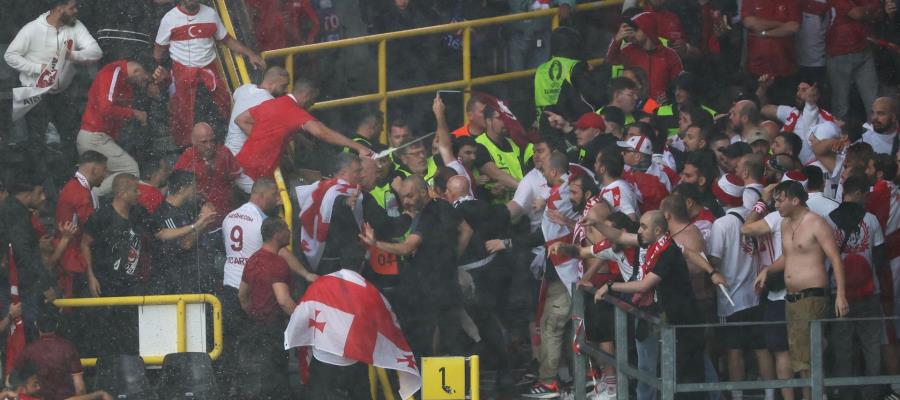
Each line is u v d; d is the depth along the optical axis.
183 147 37.19
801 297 29.81
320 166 36.91
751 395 31.86
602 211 30.83
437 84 42.25
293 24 41.12
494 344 33.03
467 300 32.91
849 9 42.16
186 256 34.00
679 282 29.61
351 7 42.94
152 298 31.44
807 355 29.80
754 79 42.62
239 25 40.66
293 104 35.31
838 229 30.95
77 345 32.50
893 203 31.92
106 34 39.12
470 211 32.91
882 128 36.53
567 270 32.75
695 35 44.22
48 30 37.78
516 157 36.03
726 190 32.41
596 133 35.19
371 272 33.34
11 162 36.59
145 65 39.06
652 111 39.44
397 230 33.41
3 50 40.12
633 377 29.75
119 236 33.50
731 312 31.31
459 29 42.19
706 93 42.72
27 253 32.03
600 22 45.88
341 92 42.12
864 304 31.09
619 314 29.55
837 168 34.69
